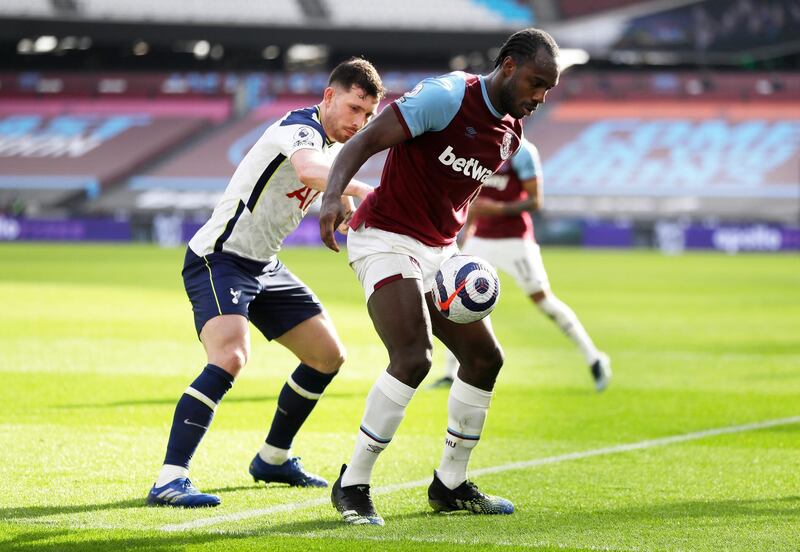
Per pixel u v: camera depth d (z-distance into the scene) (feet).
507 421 81.71
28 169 430.20
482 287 48.83
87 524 47.75
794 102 477.36
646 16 447.01
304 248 398.83
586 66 513.86
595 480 60.13
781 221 402.11
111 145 447.01
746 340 142.82
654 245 402.11
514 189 102.27
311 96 482.28
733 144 449.48
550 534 47.34
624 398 93.91
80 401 84.84
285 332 56.54
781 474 61.98
